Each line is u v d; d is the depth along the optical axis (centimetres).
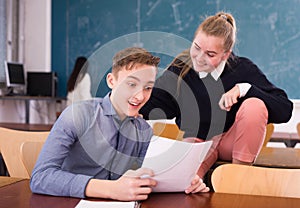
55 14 576
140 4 548
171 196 131
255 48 503
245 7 504
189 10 527
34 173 133
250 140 193
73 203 121
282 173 152
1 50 534
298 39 491
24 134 211
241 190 150
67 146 132
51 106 562
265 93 197
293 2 491
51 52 579
